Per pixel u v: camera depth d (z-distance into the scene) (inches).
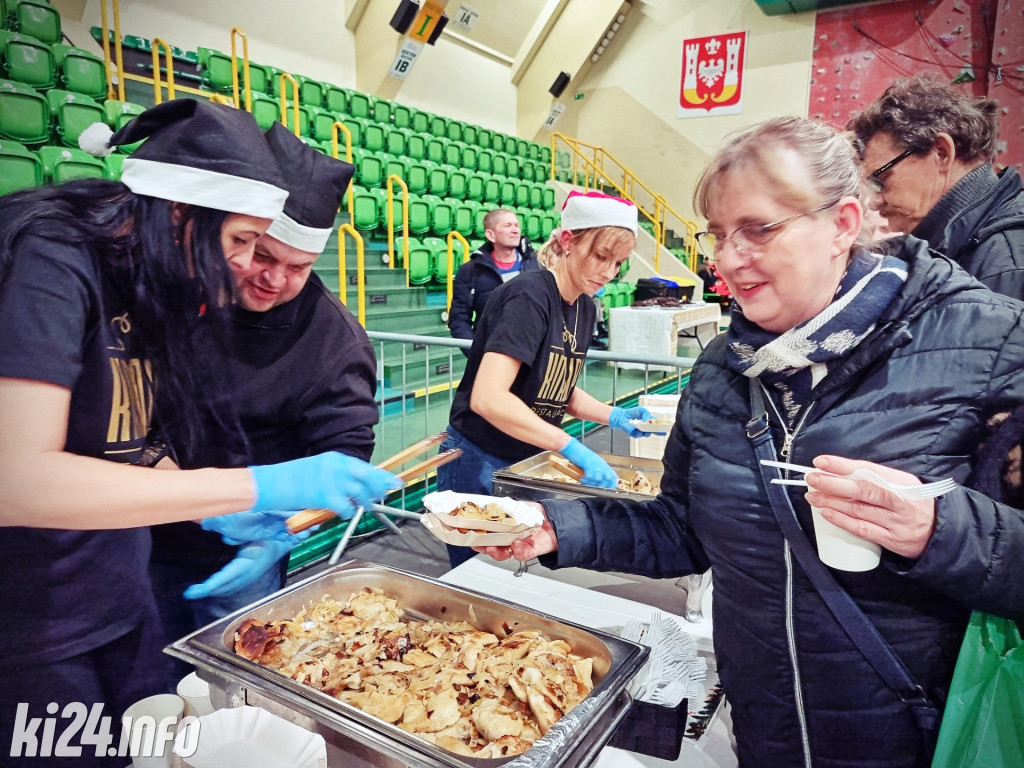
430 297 210.7
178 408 36.1
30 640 33.0
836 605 31.8
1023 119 165.2
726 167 29.5
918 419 29.9
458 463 73.5
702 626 49.5
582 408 80.4
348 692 35.5
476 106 327.3
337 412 47.2
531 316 63.5
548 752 29.0
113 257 30.4
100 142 32.9
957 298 30.3
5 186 104.5
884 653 31.3
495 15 309.3
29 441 28.0
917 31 194.4
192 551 40.8
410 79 290.2
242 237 32.6
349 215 202.5
